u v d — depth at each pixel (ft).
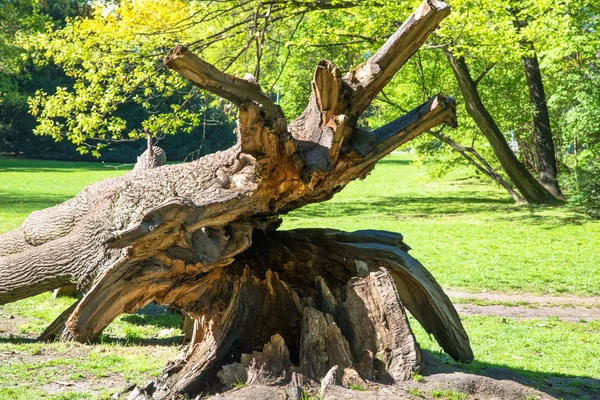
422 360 24.80
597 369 32.09
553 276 58.65
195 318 25.89
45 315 40.14
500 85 118.42
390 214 102.99
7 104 220.84
